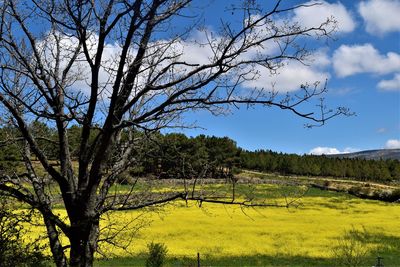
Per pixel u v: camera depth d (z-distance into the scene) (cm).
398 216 5156
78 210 673
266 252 2888
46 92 690
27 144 752
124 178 743
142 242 2988
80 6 630
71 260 667
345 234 3669
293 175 14088
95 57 670
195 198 659
